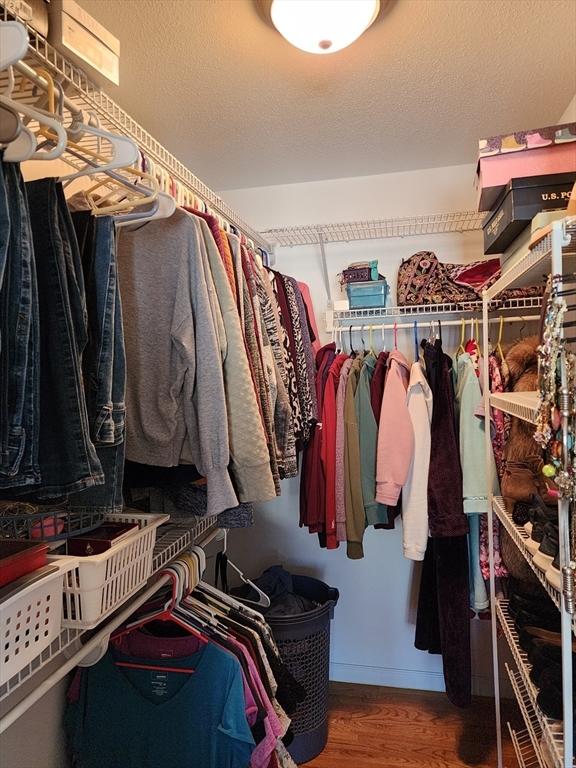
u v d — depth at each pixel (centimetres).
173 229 105
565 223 96
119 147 83
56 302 71
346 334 240
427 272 215
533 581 146
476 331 219
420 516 189
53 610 80
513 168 144
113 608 92
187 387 103
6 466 62
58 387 71
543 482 148
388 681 232
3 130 64
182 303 103
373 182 238
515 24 137
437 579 194
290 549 245
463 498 183
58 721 122
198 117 185
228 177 240
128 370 106
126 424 105
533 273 129
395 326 222
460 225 229
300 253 249
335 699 221
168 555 122
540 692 111
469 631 192
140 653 122
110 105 110
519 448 158
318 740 186
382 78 161
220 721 114
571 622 95
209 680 117
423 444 191
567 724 93
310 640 184
